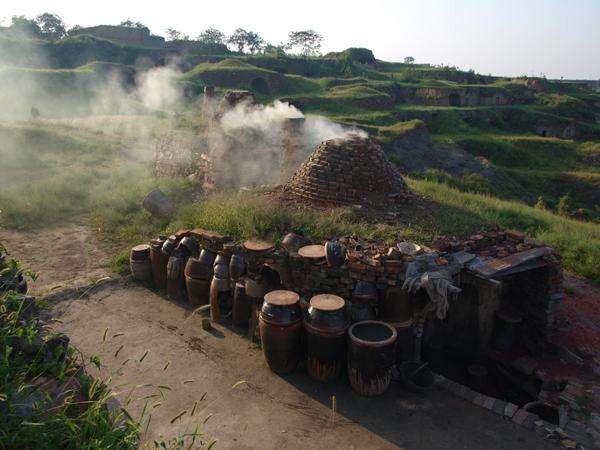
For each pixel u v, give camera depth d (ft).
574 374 19.13
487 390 20.44
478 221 25.23
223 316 21.06
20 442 8.32
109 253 27.27
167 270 22.58
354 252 18.89
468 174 97.60
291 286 20.04
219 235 21.81
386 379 16.26
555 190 108.58
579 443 14.62
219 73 151.94
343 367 17.26
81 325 19.84
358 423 15.10
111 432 8.77
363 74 213.25
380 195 25.99
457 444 14.38
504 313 21.94
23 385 8.90
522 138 140.77
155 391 15.98
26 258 26.20
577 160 131.54
